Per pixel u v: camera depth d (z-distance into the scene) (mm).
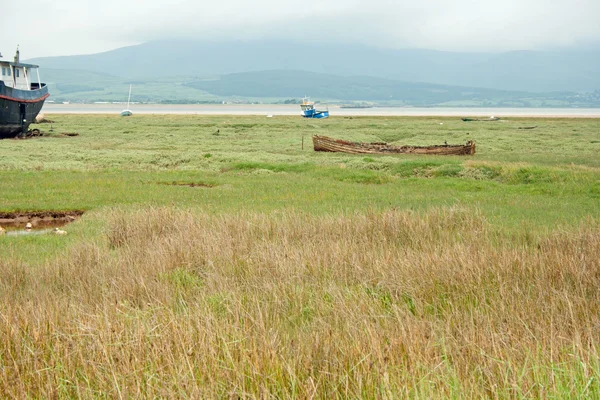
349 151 58844
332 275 13219
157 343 8438
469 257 13977
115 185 35562
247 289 12211
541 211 25969
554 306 10336
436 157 53250
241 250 15750
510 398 7000
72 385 7578
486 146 67000
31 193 32031
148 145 68812
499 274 12734
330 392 7039
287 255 14797
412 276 12672
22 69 75062
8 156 50875
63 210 28344
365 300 10852
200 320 9398
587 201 29375
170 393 6910
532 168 38344
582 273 12719
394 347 8195
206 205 28219
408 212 21828
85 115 172375
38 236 22203
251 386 7051
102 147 65438
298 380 7117
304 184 36250
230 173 43000
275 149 64562
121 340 8742
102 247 18906
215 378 7391
